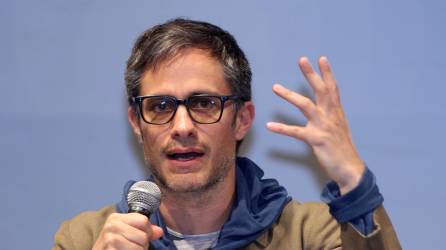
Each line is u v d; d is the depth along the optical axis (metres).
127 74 6.84
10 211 8.60
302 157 8.27
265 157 8.30
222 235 6.74
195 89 6.40
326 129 5.47
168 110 6.40
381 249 5.56
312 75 5.50
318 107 5.50
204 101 6.45
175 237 6.92
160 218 6.88
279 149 8.30
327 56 8.25
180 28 6.71
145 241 5.45
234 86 6.67
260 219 6.85
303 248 6.84
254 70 8.33
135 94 6.73
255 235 6.77
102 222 7.30
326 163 5.50
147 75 6.56
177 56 6.48
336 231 6.80
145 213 5.85
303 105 5.46
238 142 7.24
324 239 6.77
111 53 8.51
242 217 6.75
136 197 5.88
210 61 6.54
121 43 8.51
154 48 6.55
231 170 6.83
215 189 6.58
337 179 5.58
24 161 8.59
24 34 8.60
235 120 6.70
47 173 8.57
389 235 5.63
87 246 7.12
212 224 6.91
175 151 6.30
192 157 6.38
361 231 5.60
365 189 5.55
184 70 6.44
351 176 5.54
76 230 7.28
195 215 6.80
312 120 5.48
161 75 6.46
